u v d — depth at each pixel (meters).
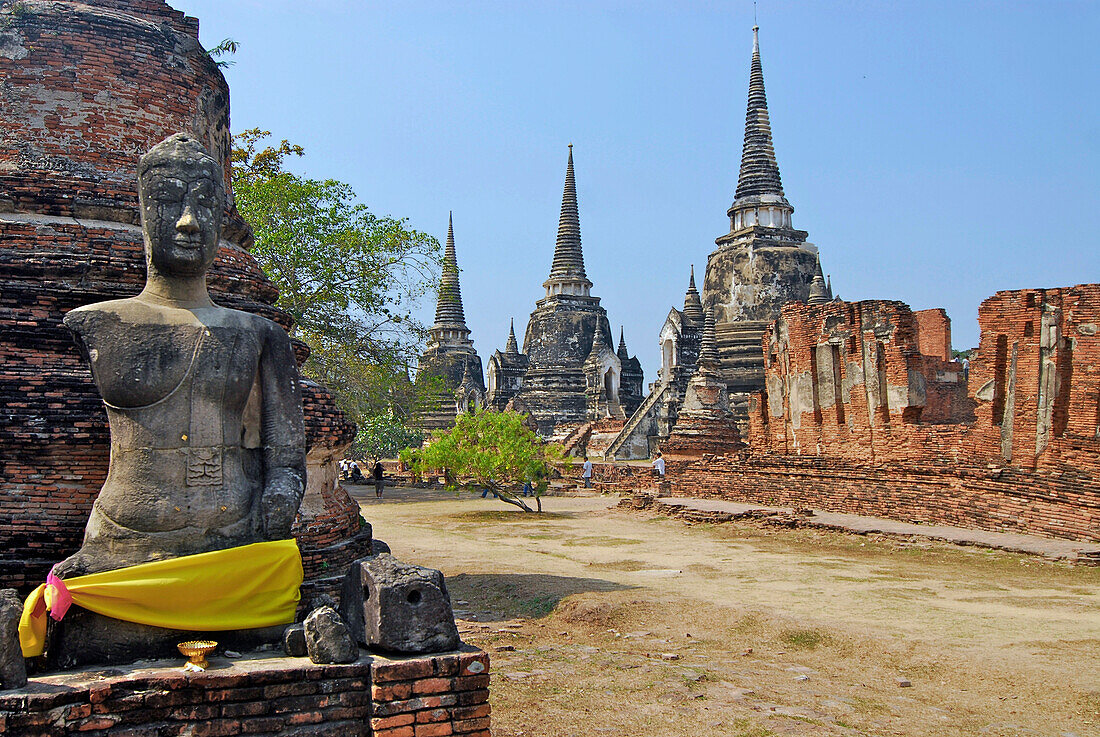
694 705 8.03
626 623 11.60
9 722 5.08
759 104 51.16
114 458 6.38
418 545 19.25
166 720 5.41
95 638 5.96
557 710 7.88
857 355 22.84
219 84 11.43
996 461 18.62
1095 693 8.20
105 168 9.86
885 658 9.55
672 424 49.25
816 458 23.25
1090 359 16.66
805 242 50.12
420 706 5.79
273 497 6.57
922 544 17.34
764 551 17.61
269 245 28.86
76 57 9.88
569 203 66.56
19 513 8.16
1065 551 15.30
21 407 8.27
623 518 24.52
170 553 6.26
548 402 62.12
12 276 8.70
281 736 5.58
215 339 6.51
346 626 5.93
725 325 48.91
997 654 9.41
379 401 31.23
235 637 6.30
